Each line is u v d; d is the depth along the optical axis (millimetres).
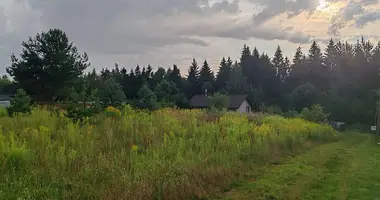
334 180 9422
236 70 89688
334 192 8156
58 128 10734
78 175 6688
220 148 10961
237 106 55656
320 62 91938
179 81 91812
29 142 8336
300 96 67000
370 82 74500
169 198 6574
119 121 12328
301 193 7867
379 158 14625
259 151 11633
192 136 12312
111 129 10688
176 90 61125
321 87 86625
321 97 65125
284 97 78812
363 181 9445
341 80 79875
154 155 8547
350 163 12641
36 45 34094
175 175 7414
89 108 13344
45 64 33750
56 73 32906
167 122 13297
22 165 6863
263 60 98000
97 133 10312
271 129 16438
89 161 7469
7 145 7484
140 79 76625
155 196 6555
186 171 7723
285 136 15648
